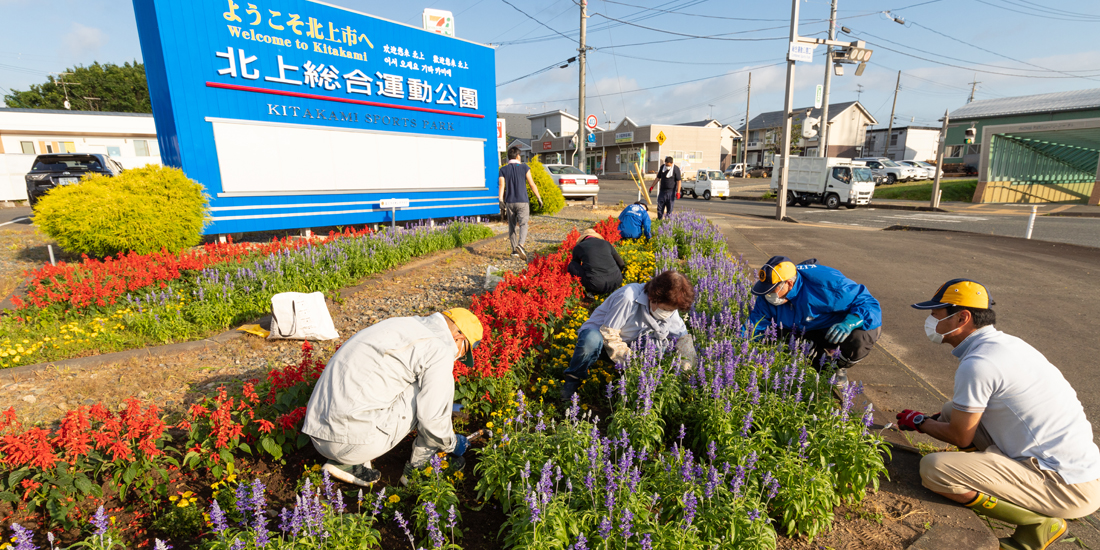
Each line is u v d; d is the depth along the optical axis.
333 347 5.17
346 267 7.43
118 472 2.83
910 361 5.42
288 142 10.14
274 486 3.07
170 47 8.55
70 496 2.72
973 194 29.17
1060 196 29.09
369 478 3.02
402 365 2.89
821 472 2.86
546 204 16.23
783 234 14.59
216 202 9.38
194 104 8.91
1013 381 2.85
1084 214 21.31
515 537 2.54
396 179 12.09
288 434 3.18
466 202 13.86
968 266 10.11
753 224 17.38
